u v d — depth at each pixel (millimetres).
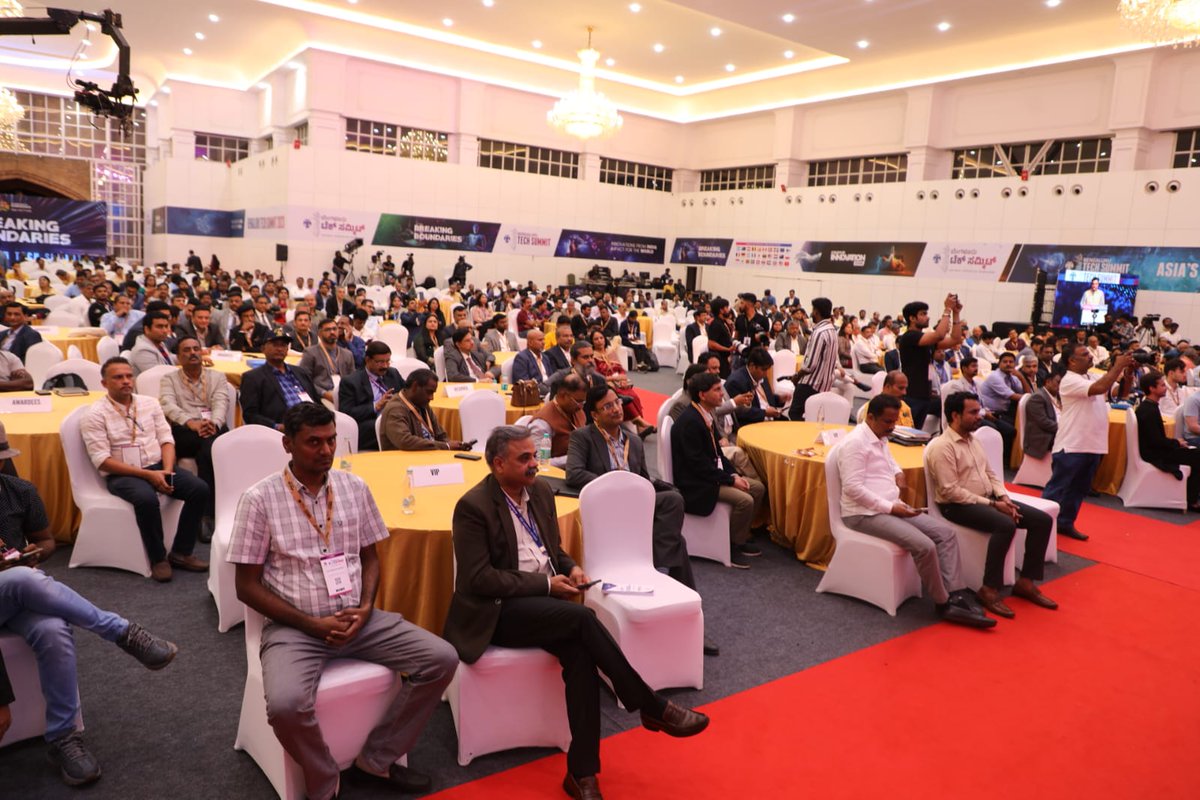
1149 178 15109
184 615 3629
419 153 21016
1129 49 14891
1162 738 2941
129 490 3980
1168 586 4578
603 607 3160
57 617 2496
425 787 2477
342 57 19266
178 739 2688
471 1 15992
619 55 19578
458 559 2678
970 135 18109
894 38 16078
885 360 9898
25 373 5547
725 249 23734
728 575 4539
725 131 24078
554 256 23328
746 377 6449
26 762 2535
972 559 4383
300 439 2406
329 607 2443
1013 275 17172
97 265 20266
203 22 18203
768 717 2990
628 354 13922
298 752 2254
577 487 3779
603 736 2836
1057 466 5457
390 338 10305
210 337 8484
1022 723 3016
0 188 25875
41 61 23203
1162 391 6348
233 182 23281
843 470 4215
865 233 19906
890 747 2814
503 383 7352
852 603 4188
